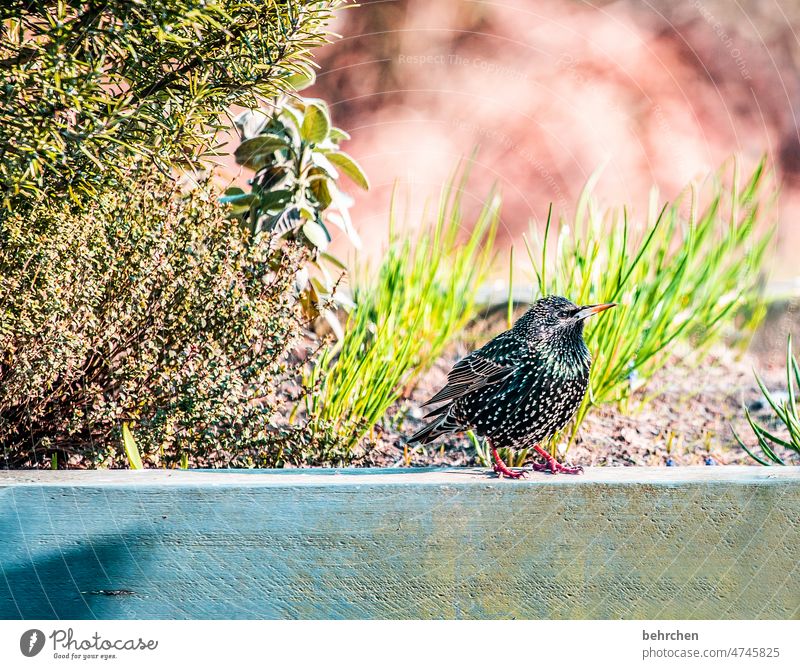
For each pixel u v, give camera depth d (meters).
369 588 4.49
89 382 5.55
